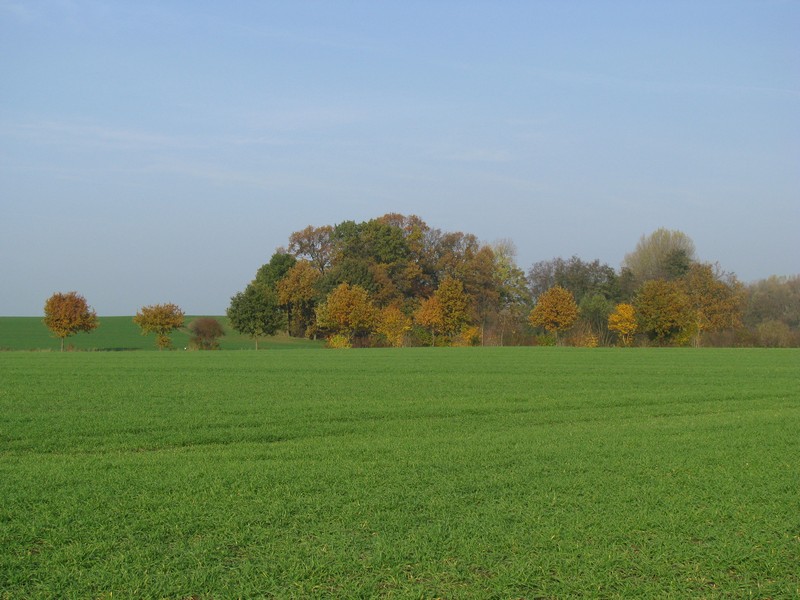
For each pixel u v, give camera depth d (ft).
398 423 81.92
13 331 407.23
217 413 88.58
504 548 35.35
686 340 309.01
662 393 113.09
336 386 121.49
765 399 107.14
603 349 261.24
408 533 37.73
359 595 29.96
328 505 43.45
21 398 102.47
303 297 394.52
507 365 171.94
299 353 232.12
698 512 41.57
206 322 312.09
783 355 216.13
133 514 41.73
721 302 326.24
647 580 31.68
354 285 352.90
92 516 41.11
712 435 71.87
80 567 33.12
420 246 422.82
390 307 333.42
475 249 424.87
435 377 139.33
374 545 35.73
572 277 438.81
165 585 30.89
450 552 34.71
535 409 94.94
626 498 44.98
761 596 30.32
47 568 32.89
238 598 29.73
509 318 355.77
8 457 61.98
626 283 433.48
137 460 59.31
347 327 320.09
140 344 346.54
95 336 384.88
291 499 45.03
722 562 33.50
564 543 35.96
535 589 30.81
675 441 68.03
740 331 306.55
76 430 75.72
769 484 48.91
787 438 69.67
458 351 245.86
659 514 41.22
